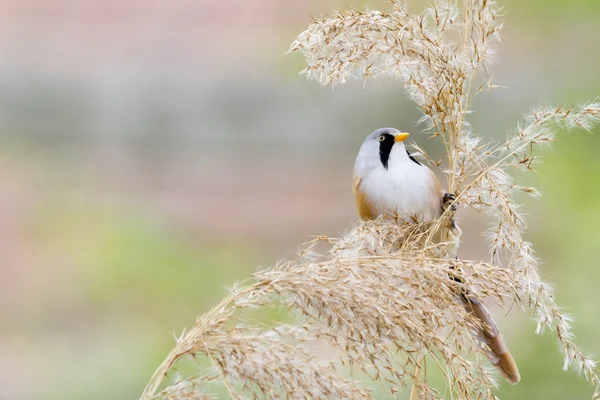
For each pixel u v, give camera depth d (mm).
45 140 18609
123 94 18625
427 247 5012
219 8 19172
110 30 19188
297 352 4383
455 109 5383
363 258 4711
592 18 14758
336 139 18000
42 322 13219
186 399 4391
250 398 4391
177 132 18516
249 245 15188
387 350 4457
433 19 5281
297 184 17672
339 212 16734
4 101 18516
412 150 6609
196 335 4465
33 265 14586
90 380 11039
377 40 5176
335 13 5215
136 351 11484
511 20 15312
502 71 15492
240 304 4512
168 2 19984
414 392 4656
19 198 16922
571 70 15008
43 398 10984
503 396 8320
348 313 4449
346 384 4348
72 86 18672
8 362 12023
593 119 5117
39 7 19750
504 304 4777
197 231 15609
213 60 18578
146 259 13938
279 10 19438
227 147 18344
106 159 18469
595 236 10719
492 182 5191
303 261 4750
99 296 13570
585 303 9500
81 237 15211
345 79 5164
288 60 18078
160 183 18000
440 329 4582
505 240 5062
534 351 8531
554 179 11789
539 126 5215
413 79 5309
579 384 8344
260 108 18266
